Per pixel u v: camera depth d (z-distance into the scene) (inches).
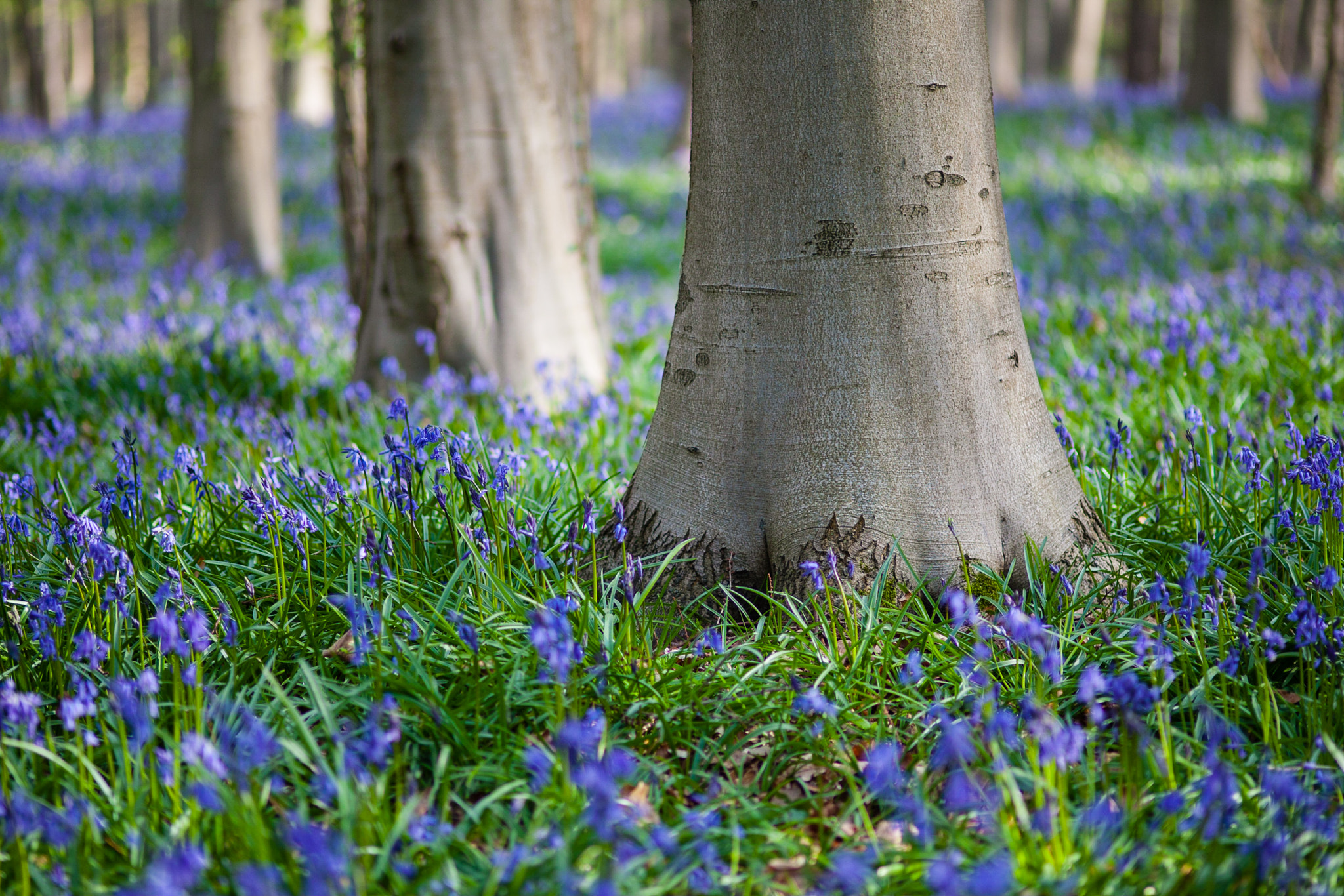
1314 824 94.0
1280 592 134.4
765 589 139.8
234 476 186.9
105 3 1402.6
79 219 591.5
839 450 133.6
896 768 99.8
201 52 479.2
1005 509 135.5
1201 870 90.0
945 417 132.7
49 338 299.1
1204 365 215.0
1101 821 93.0
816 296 131.7
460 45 237.8
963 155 130.0
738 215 133.1
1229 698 117.0
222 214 488.7
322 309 336.8
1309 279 307.7
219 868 89.5
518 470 163.2
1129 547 152.4
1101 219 491.5
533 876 90.7
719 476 139.1
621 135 997.2
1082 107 903.7
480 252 246.4
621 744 113.7
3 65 1617.9
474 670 115.5
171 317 295.7
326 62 1188.5
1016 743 107.4
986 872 71.2
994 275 135.0
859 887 86.4
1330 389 208.1
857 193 128.6
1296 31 1508.4
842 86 126.4
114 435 220.2
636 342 292.2
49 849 96.0
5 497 164.2
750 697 119.0
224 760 93.6
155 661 127.9
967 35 129.0
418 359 248.8
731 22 129.0
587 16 262.5
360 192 292.8
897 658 125.1
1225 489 166.2
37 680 123.3
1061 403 211.9
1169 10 1494.8
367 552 137.6
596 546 144.9
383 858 88.4
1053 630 125.0
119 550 131.7
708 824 98.3
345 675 125.3
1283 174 579.5
